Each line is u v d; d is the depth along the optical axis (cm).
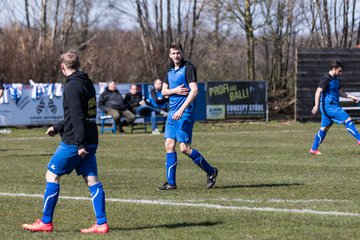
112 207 1748
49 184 1443
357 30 7838
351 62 6038
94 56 7256
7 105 5247
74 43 8369
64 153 1412
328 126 3147
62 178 2414
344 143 3784
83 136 1380
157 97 5009
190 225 1505
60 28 7175
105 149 3631
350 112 5944
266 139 4200
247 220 1551
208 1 7475
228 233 1409
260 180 2292
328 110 3103
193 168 2714
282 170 2584
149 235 1402
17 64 6238
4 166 2867
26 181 2355
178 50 2030
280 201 1819
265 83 5975
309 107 6031
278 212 1647
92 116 1427
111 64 7275
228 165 2784
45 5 6750
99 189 1438
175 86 2047
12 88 5253
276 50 7338
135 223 1545
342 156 3078
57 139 4512
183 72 2030
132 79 7225
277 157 3080
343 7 7662
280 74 7312
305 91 6019
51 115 5406
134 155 3284
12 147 3881
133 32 7912
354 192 1986
